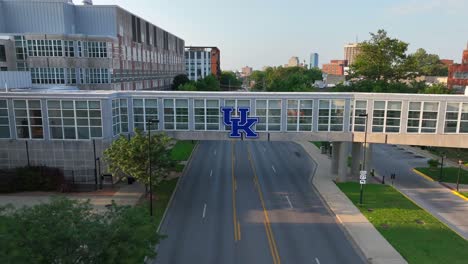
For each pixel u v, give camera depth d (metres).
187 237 24.36
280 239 24.16
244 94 36.44
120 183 35.66
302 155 51.19
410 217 27.69
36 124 34.12
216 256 21.78
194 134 37.41
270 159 48.38
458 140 35.88
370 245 23.00
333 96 36.28
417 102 35.47
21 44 48.62
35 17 53.66
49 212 14.31
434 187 36.47
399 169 43.97
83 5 56.59
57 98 33.62
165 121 37.25
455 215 28.66
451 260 21.00
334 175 40.28
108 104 33.91
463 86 83.94
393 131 36.50
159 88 89.31
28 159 34.47
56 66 48.78
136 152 28.78
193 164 45.03
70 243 13.23
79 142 34.06
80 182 34.75
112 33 56.91
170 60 102.19
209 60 170.12
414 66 62.31
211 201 31.53
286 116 36.94
